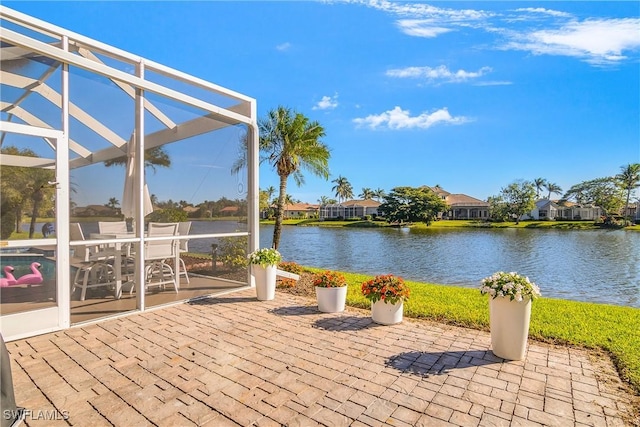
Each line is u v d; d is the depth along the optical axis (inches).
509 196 1945.1
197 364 117.3
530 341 142.5
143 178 182.7
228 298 212.7
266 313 179.6
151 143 189.9
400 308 163.5
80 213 161.2
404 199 1998.0
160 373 110.5
